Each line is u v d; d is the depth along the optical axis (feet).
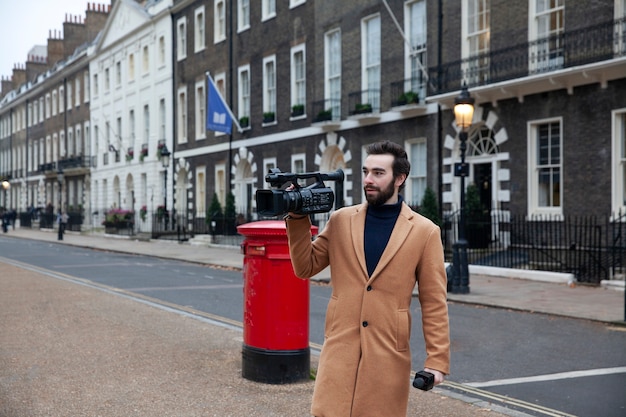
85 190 170.71
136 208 138.82
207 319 33.42
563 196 55.67
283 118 93.86
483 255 60.08
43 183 203.10
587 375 23.79
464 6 65.05
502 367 25.07
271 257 20.99
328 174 11.64
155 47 131.75
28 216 195.62
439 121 67.46
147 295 43.73
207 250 93.15
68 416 17.87
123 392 20.07
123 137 146.82
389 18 74.28
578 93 54.54
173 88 125.18
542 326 34.06
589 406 19.90
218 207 102.27
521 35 59.26
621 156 52.16
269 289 21.04
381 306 11.00
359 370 10.93
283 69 93.86
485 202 63.82
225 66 108.37
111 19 150.92
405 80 71.61
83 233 152.05
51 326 30.50
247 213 100.12
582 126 54.29
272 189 10.64
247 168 104.99
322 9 85.30
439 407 19.30
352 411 10.89
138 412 18.21
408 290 11.18
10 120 236.22
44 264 70.18
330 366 11.16
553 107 56.44
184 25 121.60
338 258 11.44
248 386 20.72
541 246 55.52
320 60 85.61
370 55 78.02
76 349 25.76
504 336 31.30
